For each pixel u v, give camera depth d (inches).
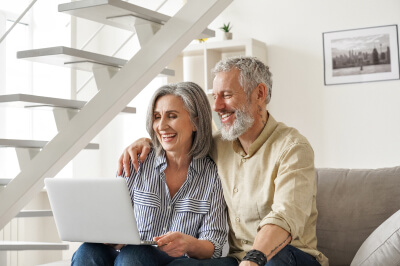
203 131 89.4
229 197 86.8
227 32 198.7
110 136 216.5
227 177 87.7
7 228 179.8
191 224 87.8
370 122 190.9
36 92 196.7
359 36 192.4
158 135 90.1
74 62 117.4
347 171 100.3
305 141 83.0
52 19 194.5
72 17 152.0
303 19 198.8
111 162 215.5
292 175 78.5
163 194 90.0
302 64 198.5
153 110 91.0
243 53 202.5
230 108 85.6
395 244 79.3
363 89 191.8
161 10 215.6
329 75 195.3
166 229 89.1
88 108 119.8
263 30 203.6
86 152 209.8
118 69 123.5
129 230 76.5
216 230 86.3
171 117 89.3
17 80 193.0
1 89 187.0
